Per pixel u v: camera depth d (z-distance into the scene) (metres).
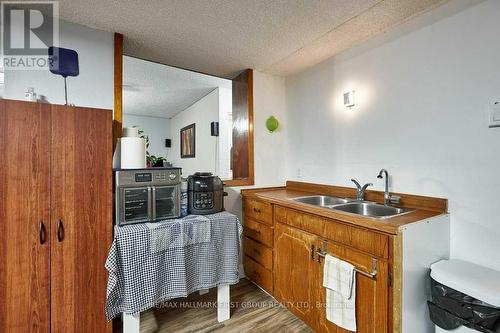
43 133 1.36
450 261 1.43
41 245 1.35
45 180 1.37
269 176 2.74
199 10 1.60
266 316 1.88
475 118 1.41
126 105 4.79
